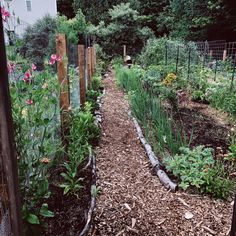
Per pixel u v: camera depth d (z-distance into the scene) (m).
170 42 9.09
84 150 2.57
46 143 1.73
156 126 3.24
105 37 15.78
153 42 10.08
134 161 2.79
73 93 3.65
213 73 7.13
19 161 1.38
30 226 1.42
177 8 15.81
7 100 0.78
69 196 2.00
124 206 2.00
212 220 1.85
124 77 7.43
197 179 2.17
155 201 2.08
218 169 2.34
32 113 1.54
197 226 1.79
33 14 15.30
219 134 3.39
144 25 18.19
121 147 3.17
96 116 4.27
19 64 1.74
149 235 1.71
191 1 14.64
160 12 18.12
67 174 2.16
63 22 11.65
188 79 6.18
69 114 2.57
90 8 18.22
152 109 3.72
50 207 1.87
